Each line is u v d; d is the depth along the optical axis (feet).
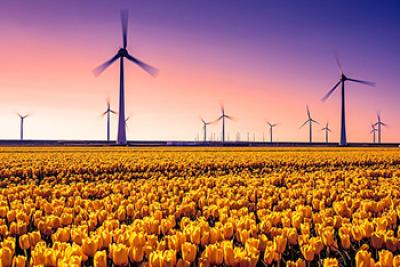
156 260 16.80
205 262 17.20
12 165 84.79
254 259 17.52
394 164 102.06
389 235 22.50
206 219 30.94
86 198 42.39
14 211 29.37
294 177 56.95
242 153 143.43
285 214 28.43
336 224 26.27
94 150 178.19
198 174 73.05
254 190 41.65
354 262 22.40
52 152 153.38
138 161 91.97
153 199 38.01
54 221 27.27
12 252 18.62
